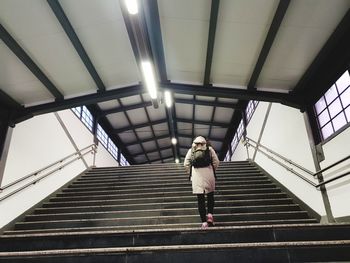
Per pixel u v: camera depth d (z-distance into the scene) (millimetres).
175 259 2406
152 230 2816
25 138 5324
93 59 4594
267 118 6961
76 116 8445
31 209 5176
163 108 11078
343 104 3949
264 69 4512
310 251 2404
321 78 4379
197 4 3742
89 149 9266
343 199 3730
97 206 4938
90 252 2447
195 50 4559
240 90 5195
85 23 3900
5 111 4809
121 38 4305
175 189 5668
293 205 4711
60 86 4844
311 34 3727
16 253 2479
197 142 3762
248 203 4809
